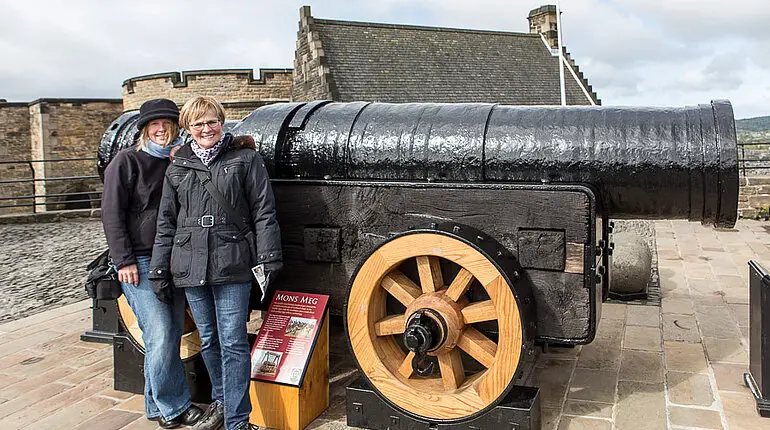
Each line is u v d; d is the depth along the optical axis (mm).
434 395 2432
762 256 6645
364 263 2479
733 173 2334
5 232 9977
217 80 19609
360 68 19625
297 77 20078
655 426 2604
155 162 2586
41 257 7750
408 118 2729
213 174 2418
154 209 2588
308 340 2693
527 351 2270
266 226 2424
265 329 2770
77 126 21891
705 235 8219
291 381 2611
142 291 2609
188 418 2725
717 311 4379
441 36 22453
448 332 2387
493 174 2545
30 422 2842
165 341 2645
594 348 3590
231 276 2416
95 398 3102
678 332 3881
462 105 2754
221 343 2488
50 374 3465
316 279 2764
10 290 5922
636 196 2469
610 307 4496
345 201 2654
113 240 2516
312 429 2643
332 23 20531
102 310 4059
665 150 2393
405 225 2566
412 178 2652
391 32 21516
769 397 2703
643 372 3207
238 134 2908
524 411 2309
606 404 2832
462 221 2469
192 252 2412
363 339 2520
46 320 4656
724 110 2449
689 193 2408
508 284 2248
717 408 2766
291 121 2875
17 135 22812
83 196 22141
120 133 3564
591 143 2457
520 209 2379
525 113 2607
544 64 23812
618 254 4652
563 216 2324
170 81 19641
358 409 2584
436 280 2471
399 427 2504
